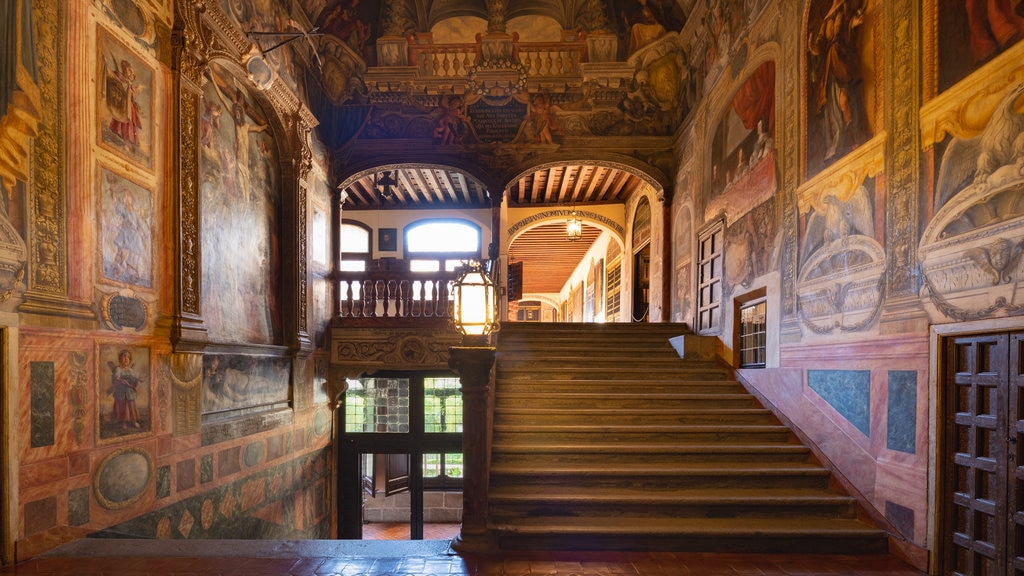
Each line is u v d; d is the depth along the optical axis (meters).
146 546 4.21
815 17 5.83
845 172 5.25
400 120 10.76
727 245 8.26
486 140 10.82
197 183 5.87
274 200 8.24
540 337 9.62
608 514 4.93
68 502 4.27
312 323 9.28
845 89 5.27
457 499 13.77
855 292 5.07
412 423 11.27
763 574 4.04
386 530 13.09
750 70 7.48
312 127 9.20
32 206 4.01
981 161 3.67
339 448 11.15
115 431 4.76
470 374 4.30
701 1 9.23
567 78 10.76
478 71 10.69
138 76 5.19
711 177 8.98
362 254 15.64
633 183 14.41
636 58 10.69
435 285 10.39
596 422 6.65
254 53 6.93
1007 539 3.55
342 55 10.33
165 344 5.43
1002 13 3.51
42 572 3.68
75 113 4.42
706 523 4.74
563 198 15.77
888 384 4.60
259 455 7.38
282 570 3.79
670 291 11.28
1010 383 3.53
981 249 3.66
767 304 6.89
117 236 4.86
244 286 7.21
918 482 4.25
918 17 4.28
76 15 4.45
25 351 3.92
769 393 6.75
